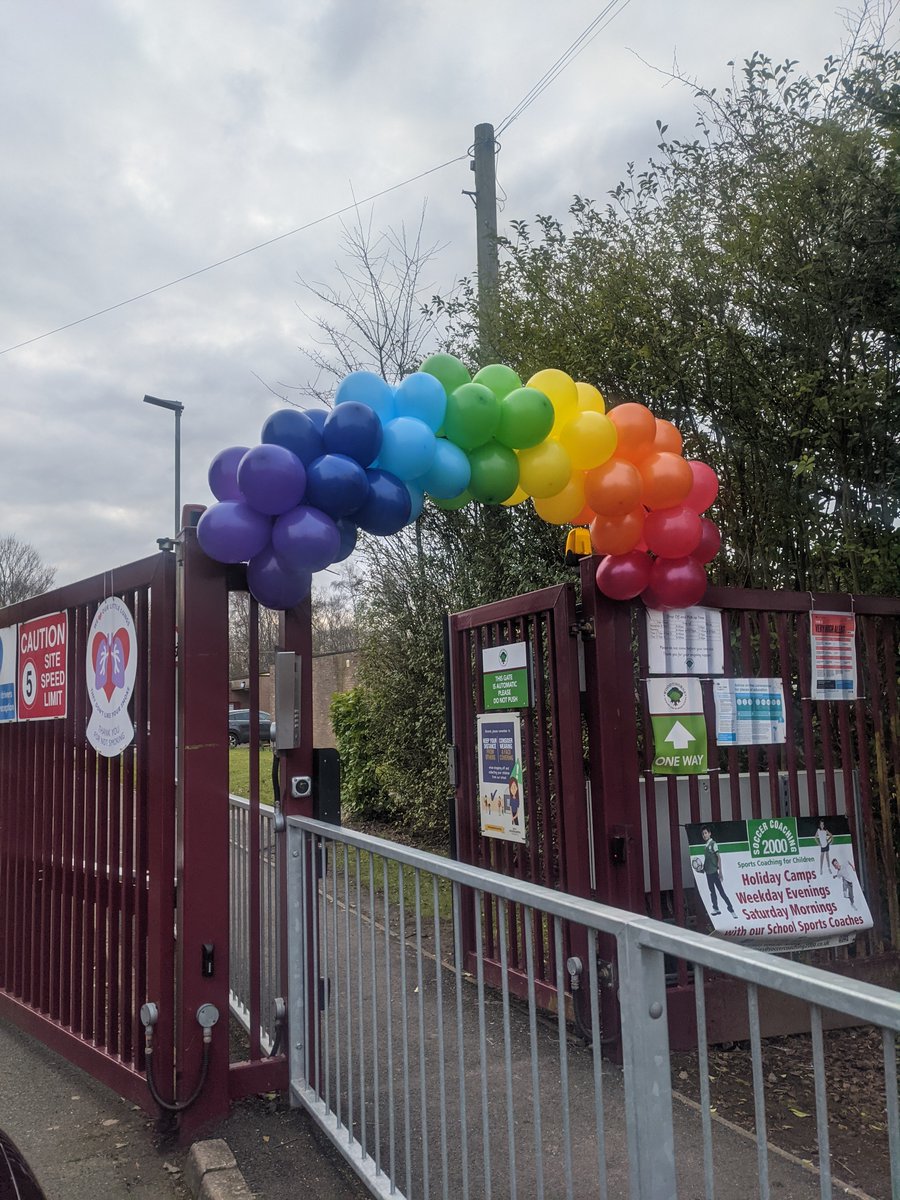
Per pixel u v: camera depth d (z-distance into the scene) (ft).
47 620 15.37
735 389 19.43
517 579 26.30
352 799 35.76
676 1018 13.84
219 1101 11.48
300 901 12.12
